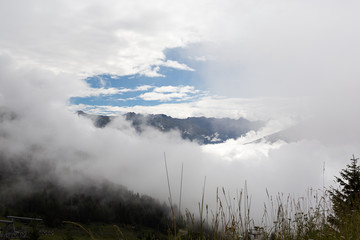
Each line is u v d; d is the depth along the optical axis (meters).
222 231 3.05
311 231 4.13
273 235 3.66
